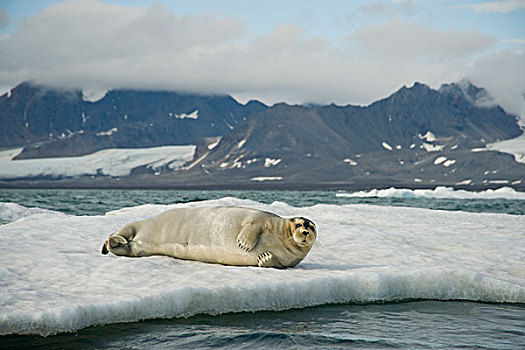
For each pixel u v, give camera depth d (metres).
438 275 12.29
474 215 31.30
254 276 11.58
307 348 8.59
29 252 14.11
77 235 17.20
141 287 10.79
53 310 9.18
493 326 9.91
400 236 19.16
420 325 9.97
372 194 121.94
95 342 8.78
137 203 71.69
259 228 12.65
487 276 12.29
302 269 12.91
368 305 11.48
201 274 11.69
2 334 8.92
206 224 13.23
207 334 9.26
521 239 19.80
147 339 8.95
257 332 9.38
